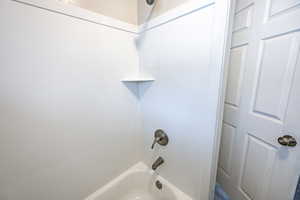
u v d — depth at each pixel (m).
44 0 0.66
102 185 1.10
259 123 0.98
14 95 0.63
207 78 0.77
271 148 0.89
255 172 1.02
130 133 1.26
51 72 0.73
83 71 0.86
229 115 1.30
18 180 0.69
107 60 0.98
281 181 0.84
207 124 0.81
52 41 0.71
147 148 1.33
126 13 1.08
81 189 0.97
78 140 0.90
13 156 0.66
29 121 0.69
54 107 0.77
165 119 1.08
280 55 0.82
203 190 0.91
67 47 0.77
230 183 1.29
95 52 0.90
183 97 0.92
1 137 0.62
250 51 1.04
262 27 0.93
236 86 1.21
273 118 0.88
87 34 0.85
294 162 0.76
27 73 0.66
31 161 0.72
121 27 1.02
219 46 0.69
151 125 1.23
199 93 0.82
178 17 0.84
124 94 1.15
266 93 0.92
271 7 0.87
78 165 0.92
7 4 0.57
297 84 0.74
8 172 0.66
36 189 0.76
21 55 0.63
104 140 1.06
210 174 0.85
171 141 1.06
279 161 0.84
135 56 1.17
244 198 1.12
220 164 1.44
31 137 0.70
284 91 0.81
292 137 0.77
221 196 1.34
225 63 0.71
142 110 1.29
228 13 0.64
